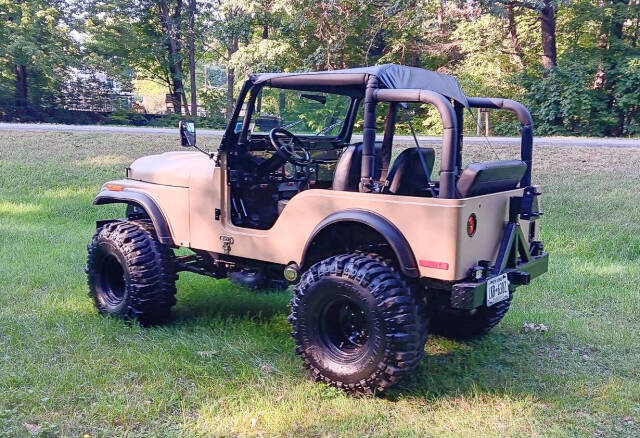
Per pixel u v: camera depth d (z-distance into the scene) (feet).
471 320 15.43
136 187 16.63
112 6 99.81
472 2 68.74
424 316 12.42
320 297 12.35
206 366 13.28
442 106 11.34
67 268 21.63
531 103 74.43
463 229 11.36
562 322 16.88
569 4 68.54
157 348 14.28
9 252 24.04
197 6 101.96
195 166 15.57
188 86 121.39
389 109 13.25
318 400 11.95
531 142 14.48
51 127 63.72
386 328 11.55
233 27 72.18
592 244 25.35
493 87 76.84
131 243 15.83
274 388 12.39
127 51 103.35
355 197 12.32
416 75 13.04
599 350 14.99
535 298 19.04
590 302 18.78
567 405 11.90
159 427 10.77
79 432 10.57
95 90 105.60
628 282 20.75
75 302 17.75
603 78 74.90
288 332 15.84
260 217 15.48
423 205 11.48
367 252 13.00
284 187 15.85
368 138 12.23
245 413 11.23
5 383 12.17
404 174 13.08
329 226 12.78
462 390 12.61
